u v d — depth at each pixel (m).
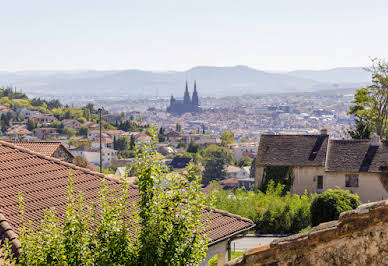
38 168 17.23
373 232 5.41
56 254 10.41
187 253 10.60
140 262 10.51
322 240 5.67
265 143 57.41
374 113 69.06
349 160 54.59
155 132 11.55
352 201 36.81
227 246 18.27
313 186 54.62
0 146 18.02
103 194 11.77
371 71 68.31
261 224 38.38
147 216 10.80
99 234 10.63
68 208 11.16
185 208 11.01
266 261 6.07
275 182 55.28
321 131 57.50
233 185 145.75
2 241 13.19
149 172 11.00
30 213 14.57
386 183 52.91
